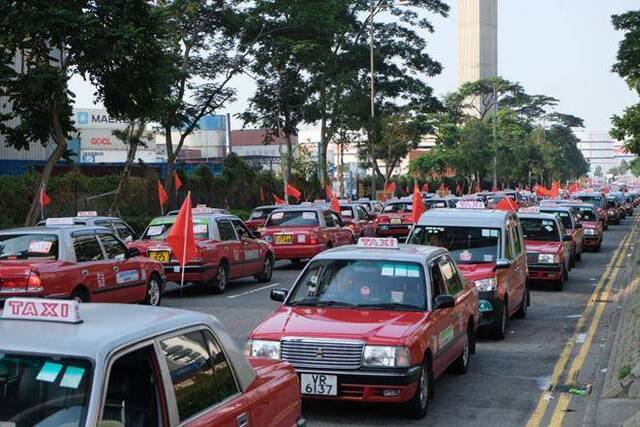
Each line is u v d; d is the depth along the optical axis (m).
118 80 22.72
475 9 147.38
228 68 36.88
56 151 23.44
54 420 3.96
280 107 45.59
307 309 9.21
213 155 91.69
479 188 89.62
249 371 5.38
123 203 36.75
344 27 41.25
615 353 11.83
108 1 22.08
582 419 8.76
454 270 10.89
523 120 129.75
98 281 14.38
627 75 28.41
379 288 9.44
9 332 4.33
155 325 4.62
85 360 4.09
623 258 29.09
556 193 49.12
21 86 21.69
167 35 32.31
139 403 4.37
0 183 29.42
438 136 90.81
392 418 8.70
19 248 13.61
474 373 11.05
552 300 18.52
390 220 34.22
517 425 8.54
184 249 12.48
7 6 20.61
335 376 8.19
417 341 8.42
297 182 54.53
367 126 49.28
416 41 51.81
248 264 21.05
